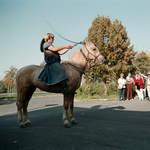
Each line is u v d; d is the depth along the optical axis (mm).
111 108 9203
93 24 19641
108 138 4191
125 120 6105
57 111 8992
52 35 5574
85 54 5789
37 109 10258
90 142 3947
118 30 18312
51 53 5367
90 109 9172
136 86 13688
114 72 18438
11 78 33562
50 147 3715
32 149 3641
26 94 5859
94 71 18516
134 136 4305
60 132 4832
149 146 3639
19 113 5707
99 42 18266
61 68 5262
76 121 5867
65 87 5242
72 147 3674
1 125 6020
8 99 19156
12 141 4195
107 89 16109
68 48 5453
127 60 18578
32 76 5613
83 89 15711
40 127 5516
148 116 6691
